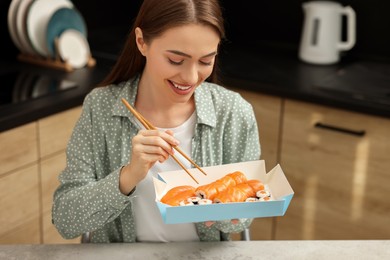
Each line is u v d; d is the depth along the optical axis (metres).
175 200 1.17
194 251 1.22
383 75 2.67
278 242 1.26
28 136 2.20
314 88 2.47
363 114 2.34
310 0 2.98
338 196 2.51
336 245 1.25
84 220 1.28
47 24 2.60
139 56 1.39
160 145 1.17
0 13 2.71
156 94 1.38
